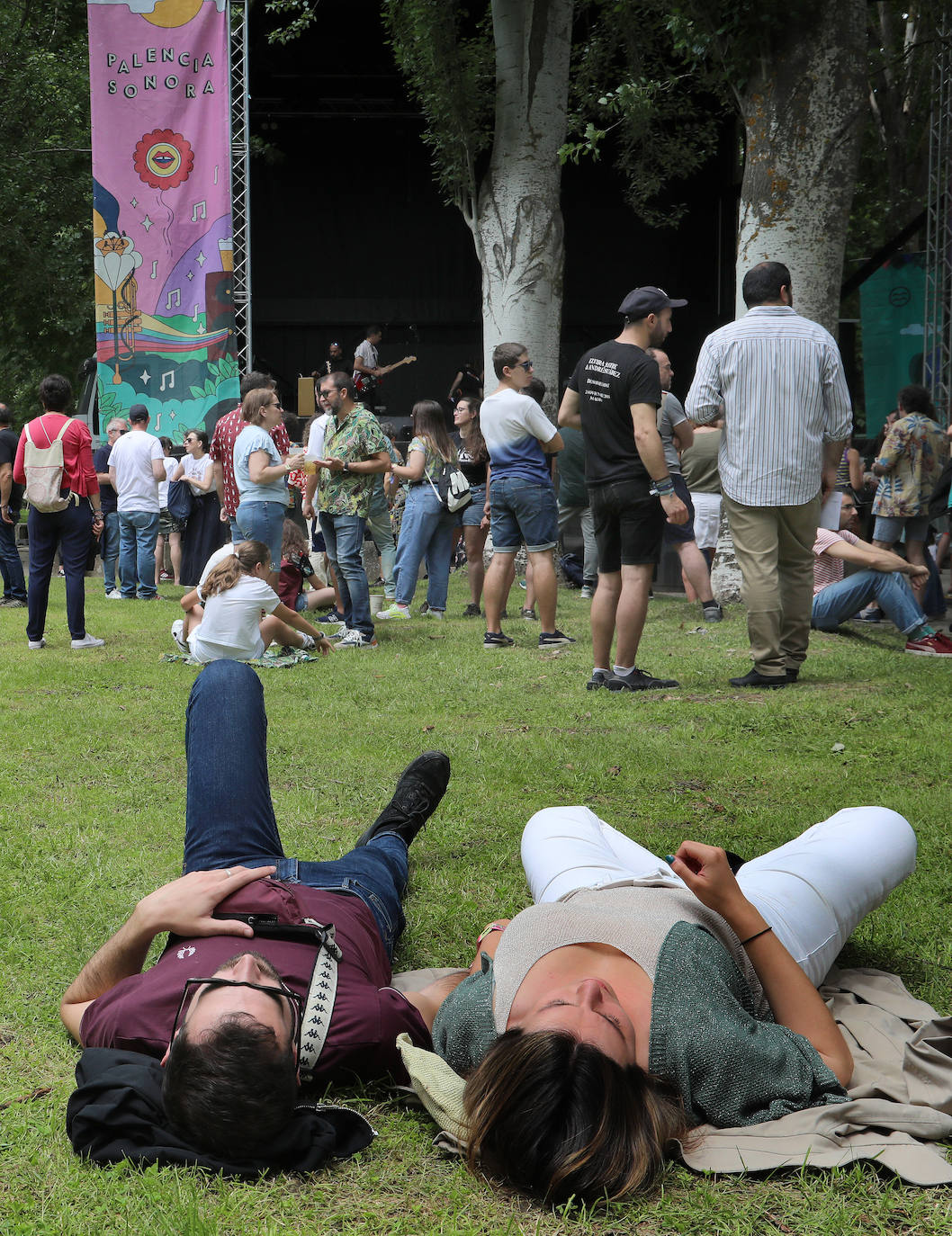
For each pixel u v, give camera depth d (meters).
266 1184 2.21
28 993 3.12
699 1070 2.22
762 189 9.86
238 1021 2.18
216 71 14.14
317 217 28.22
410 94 16.06
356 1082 2.54
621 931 2.32
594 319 27.83
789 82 9.61
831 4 9.44
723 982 2.30
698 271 27.52
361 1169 2.27
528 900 3.76
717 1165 2.16
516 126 14.12
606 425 6.87
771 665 7.14
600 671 7.29
